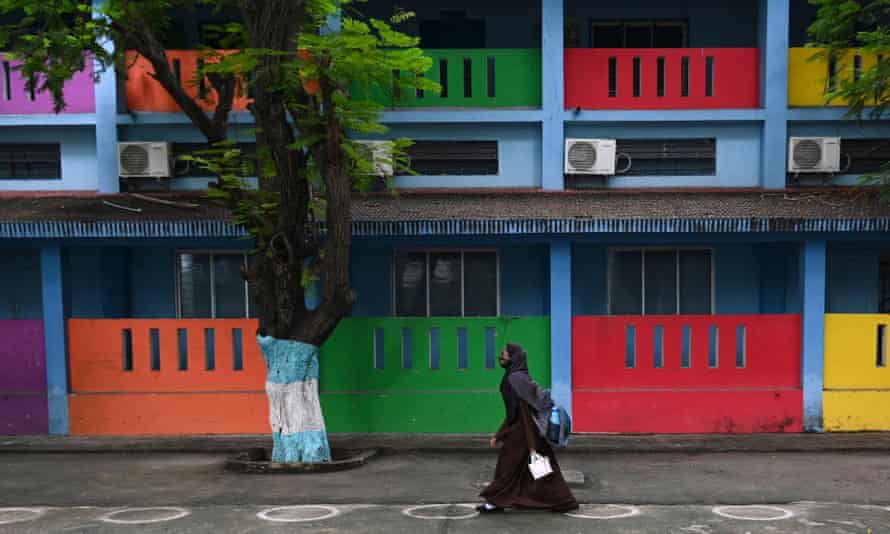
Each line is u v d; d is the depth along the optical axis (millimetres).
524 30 11453
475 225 8914
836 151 10086
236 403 9320
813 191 10094
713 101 10344
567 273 9320
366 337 9367
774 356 9258
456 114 10305
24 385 9398
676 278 10922
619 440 8867
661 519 5574
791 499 6293
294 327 7703
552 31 10234
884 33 8805
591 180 10516
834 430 9219
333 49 6633
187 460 8148
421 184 10531
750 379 9281
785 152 10281
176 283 11000
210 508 6031
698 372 9281
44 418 9375
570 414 9320
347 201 7359
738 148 10461
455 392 9352
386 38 6965
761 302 10773
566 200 9867
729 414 9227
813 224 8805
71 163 10531
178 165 10586
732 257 10820
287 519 5648
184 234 8969
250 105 7258
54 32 7555
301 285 7680
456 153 10602
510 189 10484
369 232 8875
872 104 9750
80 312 10492
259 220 7477
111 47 10062
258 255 7688
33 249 10820
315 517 5699
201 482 7059
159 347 9359
